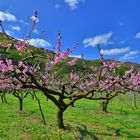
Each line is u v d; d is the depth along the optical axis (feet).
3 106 147.95
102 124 139.13
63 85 104.12
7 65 87.51
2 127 93.61
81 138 95.14
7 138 83.30
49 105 187.32
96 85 108.17
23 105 174.91
